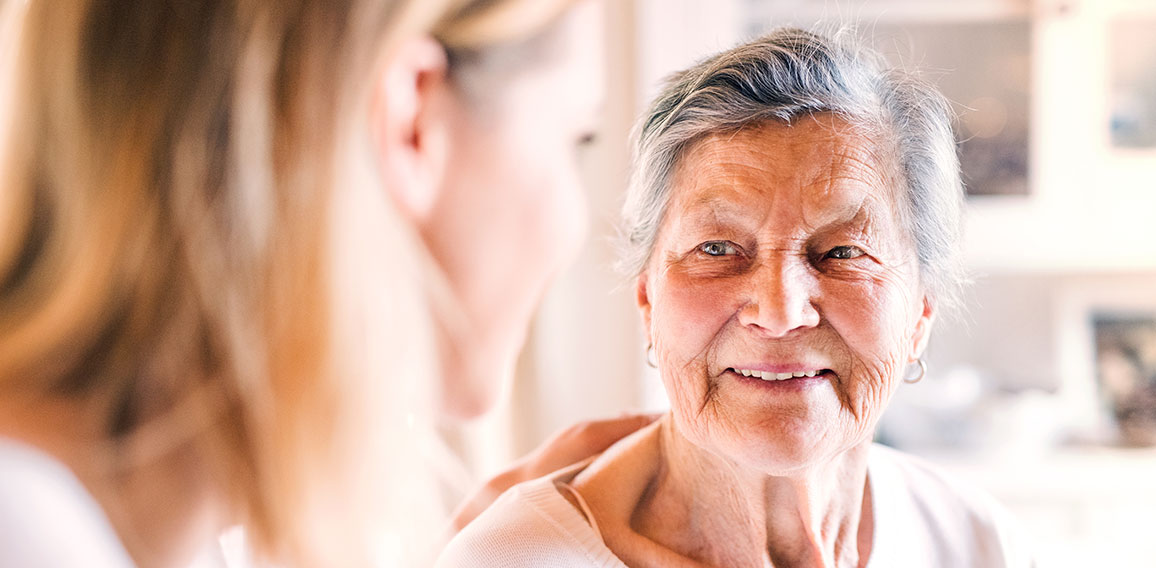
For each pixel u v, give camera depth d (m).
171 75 0.51
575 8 0.59
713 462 0.74
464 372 0.64
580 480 0.80
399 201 0.57
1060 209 1.88
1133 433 1.98
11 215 0.53
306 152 0.51
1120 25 1.85
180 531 0.58
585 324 1.75
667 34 1.73
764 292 0.67
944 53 1.85
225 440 0.55
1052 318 2.02
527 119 0.59
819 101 0.69
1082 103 1.86
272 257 0.52
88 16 0.52
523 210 0.61
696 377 0.71
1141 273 2.01
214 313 0.52
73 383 0.53
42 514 0.48
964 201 0.80
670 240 0.73
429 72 0.56
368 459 0.56
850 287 0.69
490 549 0.75
